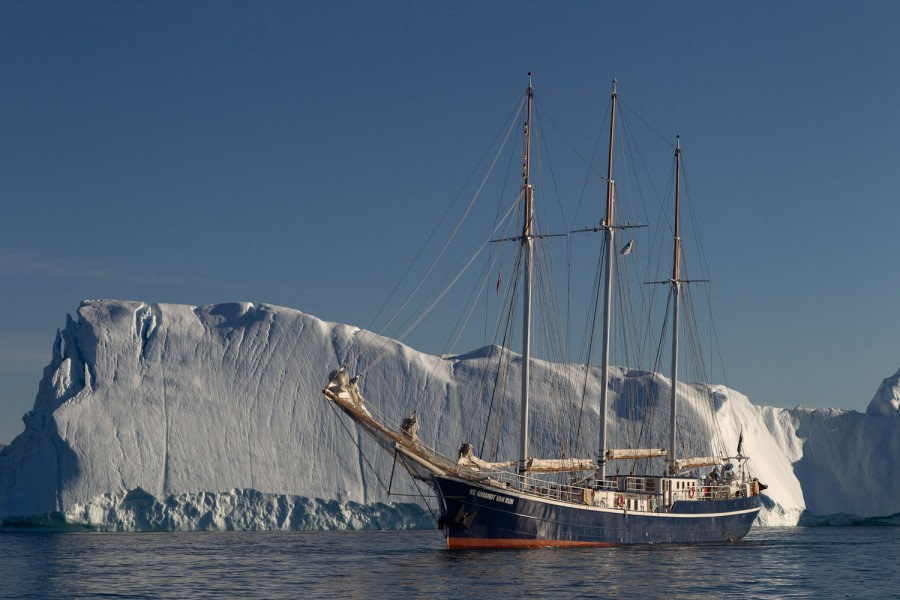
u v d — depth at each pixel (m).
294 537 93.06
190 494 115.81
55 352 130.75
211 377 126.69
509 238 66.12
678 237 82.56
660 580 49.53
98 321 128.12
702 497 71.62
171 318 131.88
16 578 54.16
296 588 47.56
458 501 57.22
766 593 47.06
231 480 118.19
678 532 68.38
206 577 53.22
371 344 134.00
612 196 69.19
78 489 111.75
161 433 119.25
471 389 131.38
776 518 132.75
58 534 104.25
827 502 141.38
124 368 124.75
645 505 66.75
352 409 56.84
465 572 50.88
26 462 118.44
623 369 135.62
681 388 134.12
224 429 122.25
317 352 131.88
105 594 46.91
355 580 49.78
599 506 62.12
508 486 58.91
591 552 59.84
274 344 131.62
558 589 45.31
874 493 140.38
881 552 72.38
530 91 66.06
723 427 132.62
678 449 128.12
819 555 68.62
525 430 64.06
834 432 145.62
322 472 120.75
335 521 117.12
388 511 117.81
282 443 122.62
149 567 59.44
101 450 115.25
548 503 58.69
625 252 68.06
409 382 131.62
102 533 107.38
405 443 56.62
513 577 49.00
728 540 75.00
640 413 129.50
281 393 127.06
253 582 50.44
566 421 126.00
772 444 143.00
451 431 128.38
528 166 65.88
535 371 132.12
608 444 127.12
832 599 45.66
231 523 116.00
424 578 49.16
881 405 146.12
